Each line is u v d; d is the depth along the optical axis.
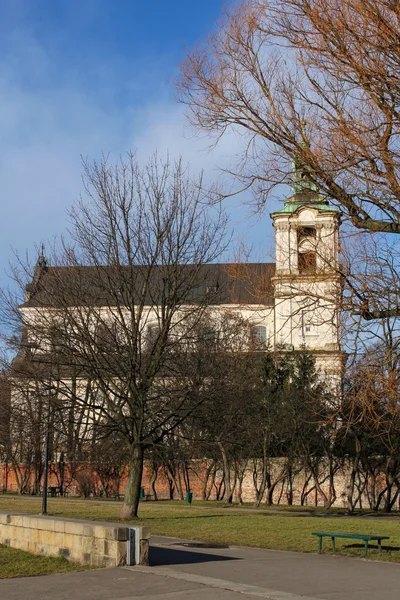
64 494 56.78
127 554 13.79
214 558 15.35
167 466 52.56
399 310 13.64
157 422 29.83
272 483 48.94
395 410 12.92
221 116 14.52
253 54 14.26
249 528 23.42
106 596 10.70
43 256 29.70
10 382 30.72
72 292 27.81
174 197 29.12
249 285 16.14
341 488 47.31
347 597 10.50
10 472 63.44
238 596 10.55
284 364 44.72
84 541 14.32
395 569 13.74
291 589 11.25
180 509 37.56
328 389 39.97
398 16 12.68
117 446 44.91
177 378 29.70
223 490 52.69
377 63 13.02
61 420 28.91
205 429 38.84
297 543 18.70
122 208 28.16
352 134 13.29
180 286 28.58
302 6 13.52
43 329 27.83
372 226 13.99
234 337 39.50
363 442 42.94
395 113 13.23
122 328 28.42
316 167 13.71
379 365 13.12
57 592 11.14
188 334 31.61
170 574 12.67
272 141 14.23
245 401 38.72
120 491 55.06
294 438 45.03
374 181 13.49
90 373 27.94
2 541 17.28
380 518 34.09
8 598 10.73
